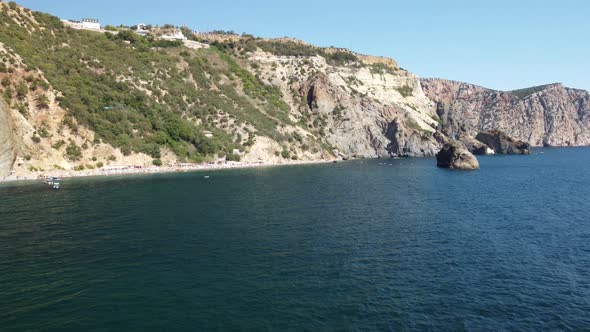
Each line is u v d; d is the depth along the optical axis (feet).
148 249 139.85
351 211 205.67
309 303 98.89
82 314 93.09
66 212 200.64
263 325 88.43
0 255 133.28
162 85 517.55
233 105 578.66
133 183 313.73
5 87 357.41
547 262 127.95
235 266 123.44
